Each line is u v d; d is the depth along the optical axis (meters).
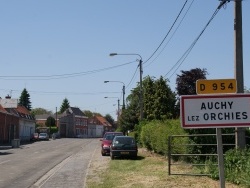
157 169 17.11
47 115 131.75
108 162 22.66
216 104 5.89
